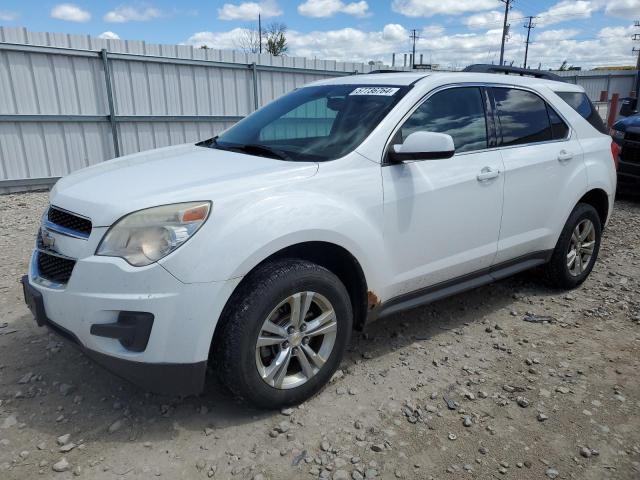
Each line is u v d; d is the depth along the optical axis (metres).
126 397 2.98
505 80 4.03
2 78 9.23
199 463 2.45
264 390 2.70
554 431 2.72
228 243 2.48
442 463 2.48
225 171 2.89
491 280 3.91
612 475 2.42
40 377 3.17
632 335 3.83
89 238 2.51
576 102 4.66
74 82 10.02
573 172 4.34
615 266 5.40
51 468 2.42
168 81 11.18
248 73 12.39
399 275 3.27
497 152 3.78
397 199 3.15
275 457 2.50
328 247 2.92
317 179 2.88
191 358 2.47
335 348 2.96
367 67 14.62
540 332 3.87
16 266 5.22
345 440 2.62
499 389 3.10
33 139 9.78
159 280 2.39
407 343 3.66
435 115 3.47
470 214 3.57
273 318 2.73
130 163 3.27
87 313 2.46
